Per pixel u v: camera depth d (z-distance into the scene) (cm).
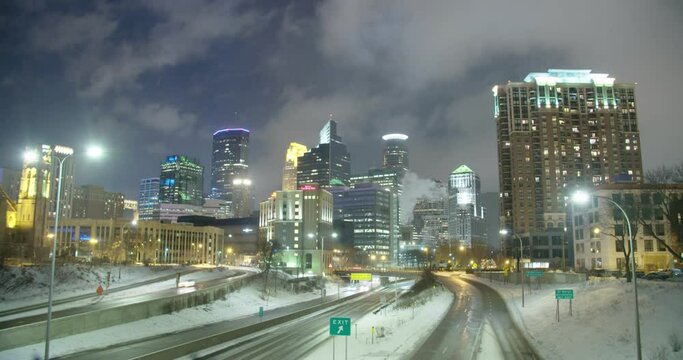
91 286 8706
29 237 14962
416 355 4309
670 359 3319
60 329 4409
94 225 18662
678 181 7031
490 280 13300
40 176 15550
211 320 6619
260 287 10394
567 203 16825
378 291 13012
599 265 12256
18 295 7106
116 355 4112
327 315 7619
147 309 5778
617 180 13575
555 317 5731
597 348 4047
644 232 11188
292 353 4400
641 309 4519
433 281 12362
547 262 16812
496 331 5612
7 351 3825
